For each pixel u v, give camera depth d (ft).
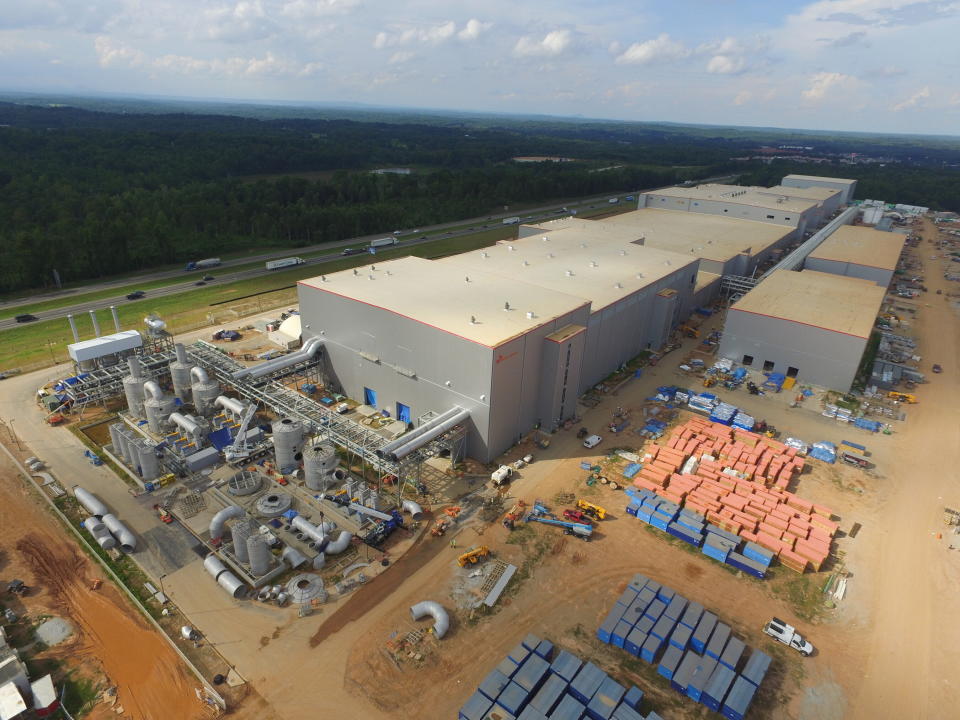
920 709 109.91
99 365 212.23
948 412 224.74
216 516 143.02
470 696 108.58
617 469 179.93
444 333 173.58
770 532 152.87
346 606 127.65
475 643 119.75
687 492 166.81
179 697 107.04
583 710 104.37
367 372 206.08
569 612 128.26
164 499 159.02
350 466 177.17
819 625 127.95
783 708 108.88
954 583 141.18
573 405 206.18
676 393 227.20
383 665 114.42
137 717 103.30
